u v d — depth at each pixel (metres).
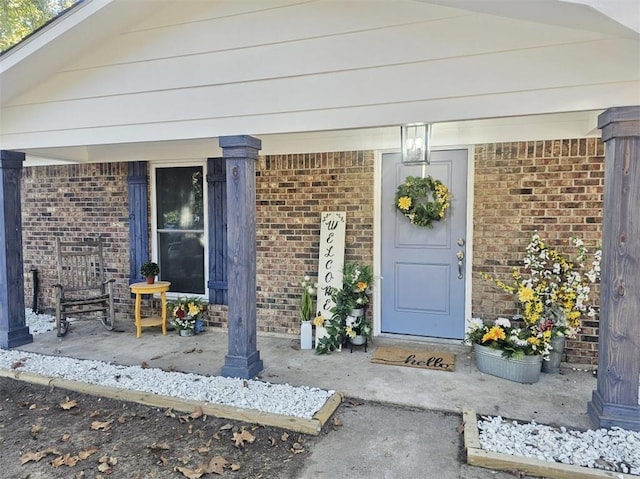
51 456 2.57
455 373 3.73
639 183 2.54
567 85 2.58
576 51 2.54
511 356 3.53
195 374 3.75
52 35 3.43
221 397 3.25
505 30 2.66
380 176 4.61
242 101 3.38
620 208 2.58
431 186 4.36
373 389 3.43
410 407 3.14
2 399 3.38
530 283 3.92
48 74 3.92
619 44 2.47
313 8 3.10
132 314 5.63
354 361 4.04
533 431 2.72
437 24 2.80
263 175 4.94
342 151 4.64
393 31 2.91
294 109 3.23
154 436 2.79
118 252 5.65
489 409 3.06
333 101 3.12
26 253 6.15
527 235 4.05
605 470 2.27
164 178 5.46
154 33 3.56
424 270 4.54
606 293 2.68
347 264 4.61
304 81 3.18
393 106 2.96
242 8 3.29
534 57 2.62
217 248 5.14
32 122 4.11
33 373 3.78
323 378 3.64
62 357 4.23
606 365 2.67
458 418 2.97
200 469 2.40
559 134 3.89
